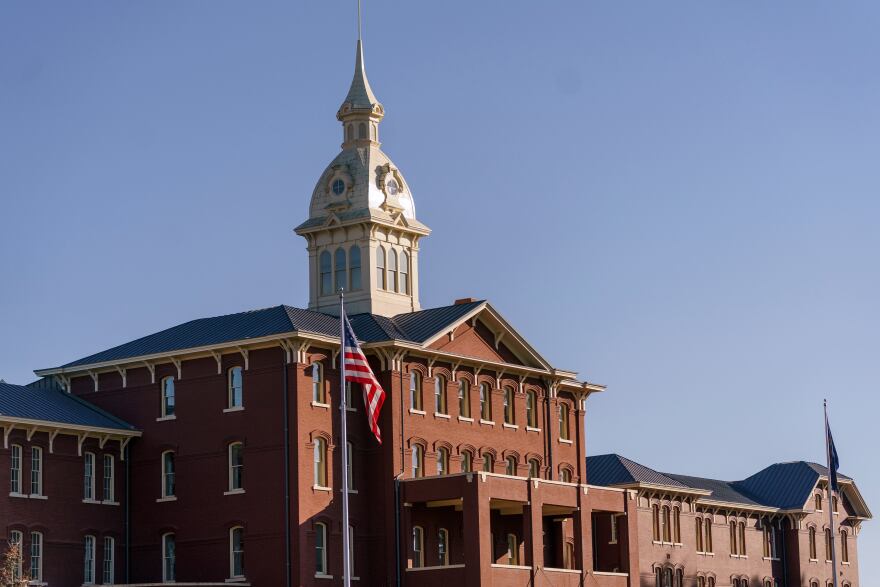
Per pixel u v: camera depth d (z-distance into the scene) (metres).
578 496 87.50
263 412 80.31
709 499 119.25
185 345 83.75
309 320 84.69
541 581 83.19
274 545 78.69
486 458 89.69
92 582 80.88
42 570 78.31
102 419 83.56
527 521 83.25
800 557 127.81
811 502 129.50
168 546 82.31
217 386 81.94
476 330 90.19
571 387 96.50
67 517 79.88
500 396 90.94
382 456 83.12
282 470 79.12
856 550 137.12
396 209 94.12
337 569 80.44
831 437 95.56
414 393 85.19
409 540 82.00
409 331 87.31
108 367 85.06
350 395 83.56
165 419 83.31
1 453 77.00
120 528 82.88
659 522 113.25
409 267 94.75
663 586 112.38
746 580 122.50
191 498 81.75
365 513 82.88
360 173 93.81
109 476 82.81
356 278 92.56
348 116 95.44
